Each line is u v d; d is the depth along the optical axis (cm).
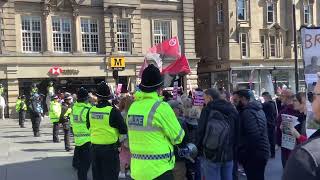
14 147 1827
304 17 5316
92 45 4069
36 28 3844
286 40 5194
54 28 3916
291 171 239
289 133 846
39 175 1230
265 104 1362
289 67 5144
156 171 539
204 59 5219
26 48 3806
